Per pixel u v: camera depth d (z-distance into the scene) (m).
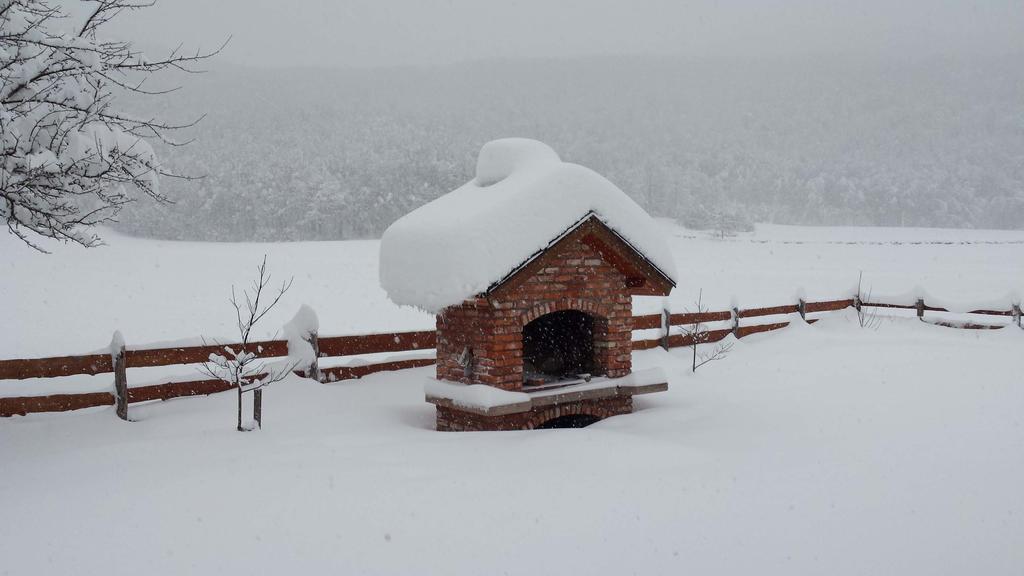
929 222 119.50
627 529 5.31
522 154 8.80
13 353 15.83
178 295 26.55
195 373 9.23
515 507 5.68
